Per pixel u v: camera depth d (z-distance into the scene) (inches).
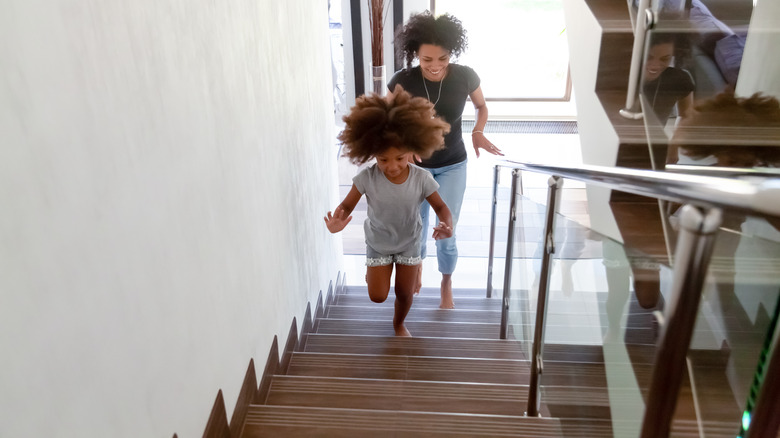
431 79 128.6
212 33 67.8
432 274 191.5
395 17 274.4
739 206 32.0
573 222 68.7
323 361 106.7
